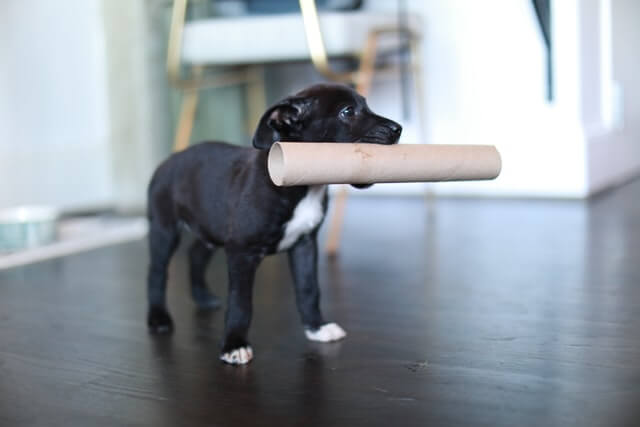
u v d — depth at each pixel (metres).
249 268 1.40
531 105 3.38
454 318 1.61
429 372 1.28
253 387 1.25
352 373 1.29
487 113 3.48
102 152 3.66
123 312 1.79
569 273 1.96
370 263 2.23
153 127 3.27
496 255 2.24
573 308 1.64
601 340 1.41
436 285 1.92
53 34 3.45
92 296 1.97
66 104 3.53
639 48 4.07
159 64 3.27
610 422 1.04
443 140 3.61
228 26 2.64
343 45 2.49
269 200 1.34
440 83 3.58
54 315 1.79
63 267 2.37
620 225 2.59
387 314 1.67
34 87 3.41
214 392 1.23
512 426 1.04
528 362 1.30
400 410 1.12
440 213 3.12
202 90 3.42
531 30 3.33
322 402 1.17
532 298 1.74
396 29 2.77
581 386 1.18
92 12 3.54
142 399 1.22
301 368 1.33
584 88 3.33
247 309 1.40
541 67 3.33
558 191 3.33
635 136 4.00
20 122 3.38
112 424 1.12
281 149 1.16
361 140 1.32
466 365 1.30
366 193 3.82
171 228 1.59
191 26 2.72
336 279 2.04
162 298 1.64
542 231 2.58
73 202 3.59
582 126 3.31
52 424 1.13
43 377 1.35
